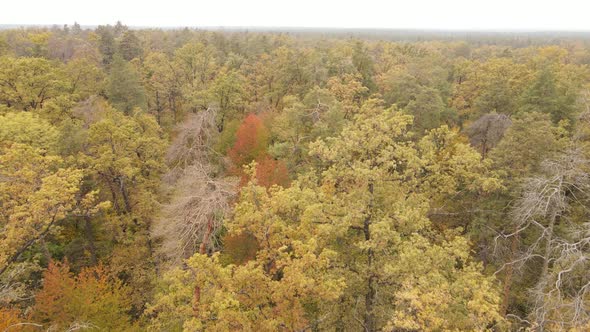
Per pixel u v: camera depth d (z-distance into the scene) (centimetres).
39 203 1633
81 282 2000
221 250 2195
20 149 1891
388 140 1900
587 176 1717
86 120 3023
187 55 5059
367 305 1689
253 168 1775
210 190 1831
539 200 1589
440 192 2244
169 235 1916
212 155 2717
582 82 4206
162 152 2702
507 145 2098
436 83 4306
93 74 4225
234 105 3775
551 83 2853
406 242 1538
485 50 10481
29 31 9788
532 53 8206
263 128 2978
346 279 1636
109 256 2492
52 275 1856
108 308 1895
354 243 1642
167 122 4447
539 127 2092
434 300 1188
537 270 2058
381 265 1619
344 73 4519
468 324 1233
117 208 2622
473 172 2180
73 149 2498
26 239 1784
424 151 2252
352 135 1922
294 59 4519
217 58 6069
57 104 3198
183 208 1845
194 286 1427
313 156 2773
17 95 3278
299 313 1457
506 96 3422
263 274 1512
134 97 3853
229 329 1318
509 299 2083
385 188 1934
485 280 1314
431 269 1482
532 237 2027
